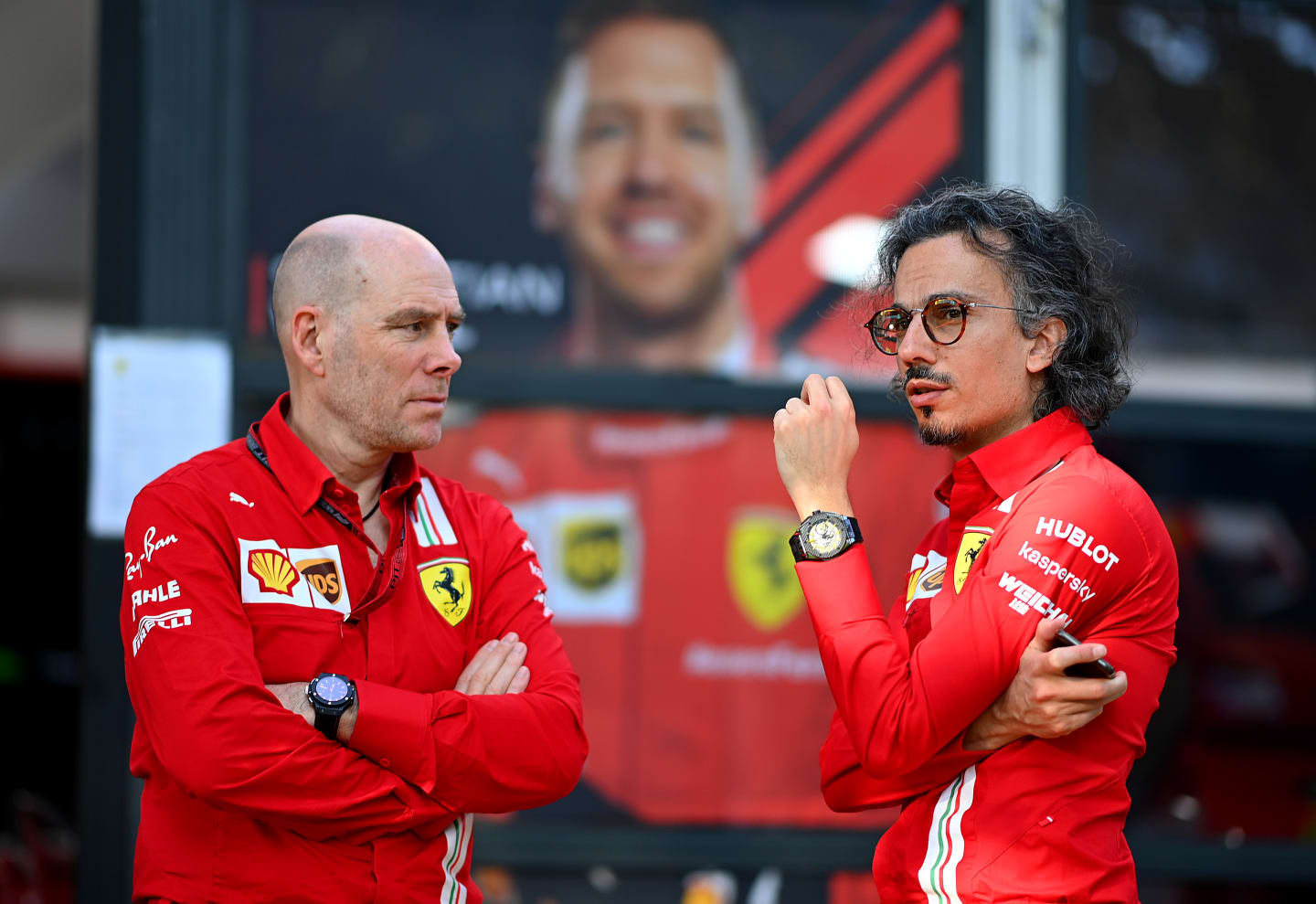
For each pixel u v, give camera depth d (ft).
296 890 22.98
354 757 22.84
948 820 22.65
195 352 42.37
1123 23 48.16
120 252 42.34
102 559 41.37
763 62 45.68
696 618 44.73
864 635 22.48
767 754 44.52
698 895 43.75
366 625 24.38
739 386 44.96
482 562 26.23
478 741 23.50
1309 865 46.47
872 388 45.44
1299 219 48.65
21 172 73.10
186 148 42.78
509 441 44.55
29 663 77.41
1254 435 47.85
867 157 45.98
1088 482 23.04
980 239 24.11
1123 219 47.80
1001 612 21.90
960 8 46.57
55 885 52.06
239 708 22.29
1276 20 48.85
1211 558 48.52
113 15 42.63
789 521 45.37
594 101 45.01
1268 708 48.11
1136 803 47.29
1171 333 47.85
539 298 44.62
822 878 44.11
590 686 44.21
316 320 24.63
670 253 45.09
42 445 79.82
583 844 43.24
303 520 24.43
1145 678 23.02
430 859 24.03
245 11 43.42
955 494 24.73
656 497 44.93
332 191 43.70
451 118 44.39
